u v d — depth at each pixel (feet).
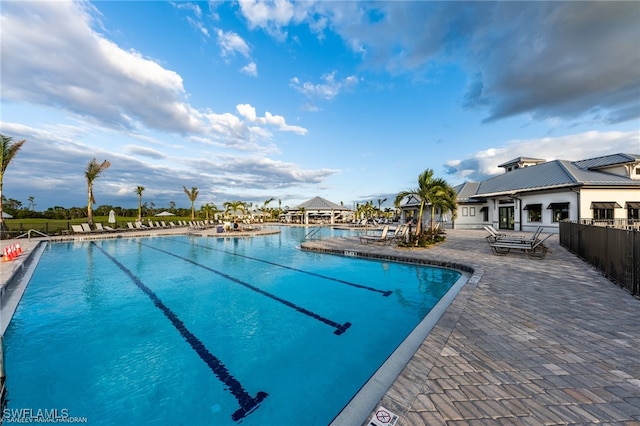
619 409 7.76
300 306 21.75
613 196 59.06
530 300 17.76
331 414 10.15
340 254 43.32
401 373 9.55
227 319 19.19
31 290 26.13
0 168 63.87
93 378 12.39
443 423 7.20
